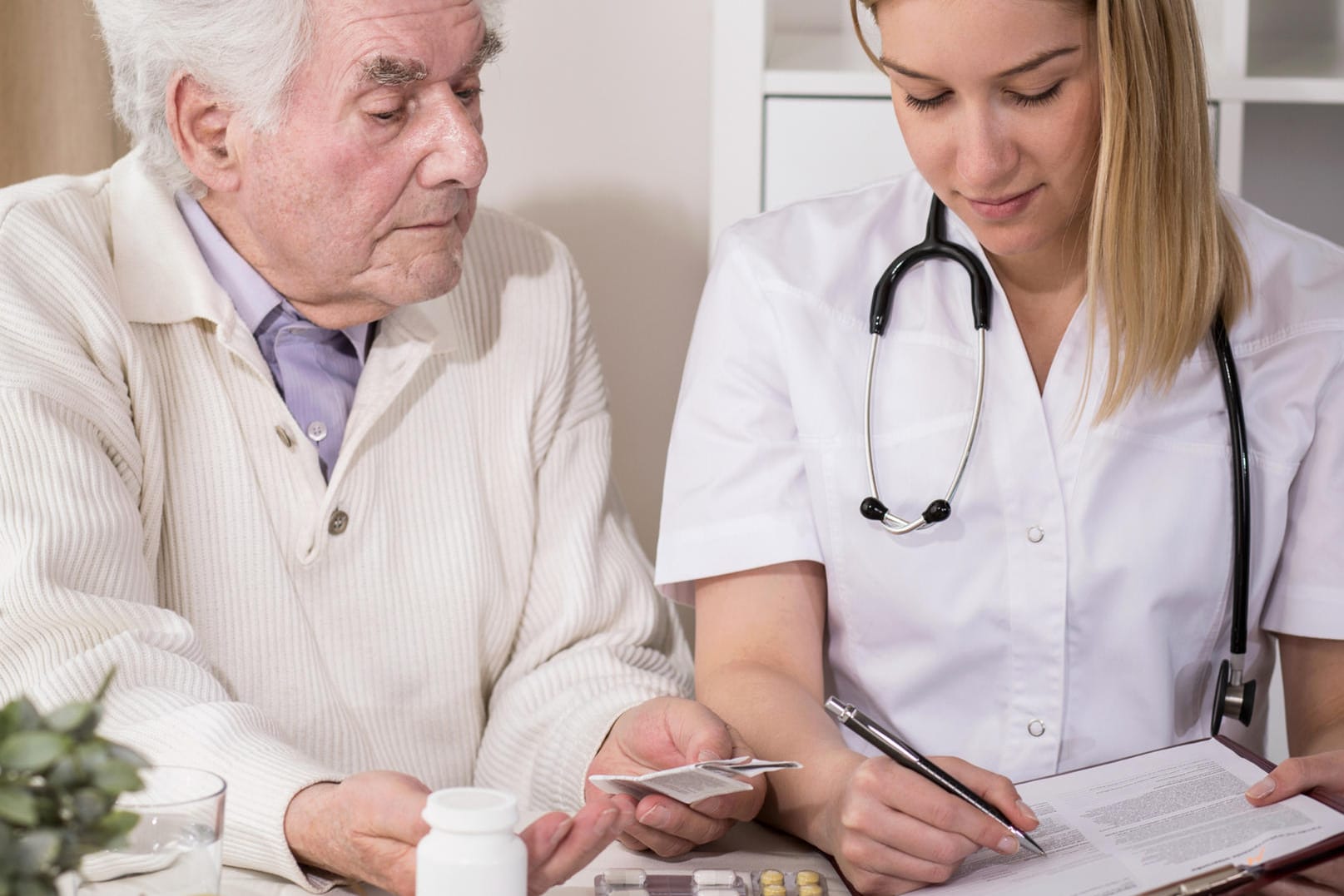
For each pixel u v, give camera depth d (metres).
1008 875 0.96
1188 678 1.31
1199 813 1.02
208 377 1.34
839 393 1.30
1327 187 2.13
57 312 1.25
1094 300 1.19
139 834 0.76
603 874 1.01
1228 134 1.86
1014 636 1.27
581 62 2.09
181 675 1.13
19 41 1.82
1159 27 1.15
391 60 1.22
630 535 1.61
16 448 1.15
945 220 1.33
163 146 1.32
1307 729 1.27
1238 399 1.25
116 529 1.19
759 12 1.83
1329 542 1.26
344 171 1.26
